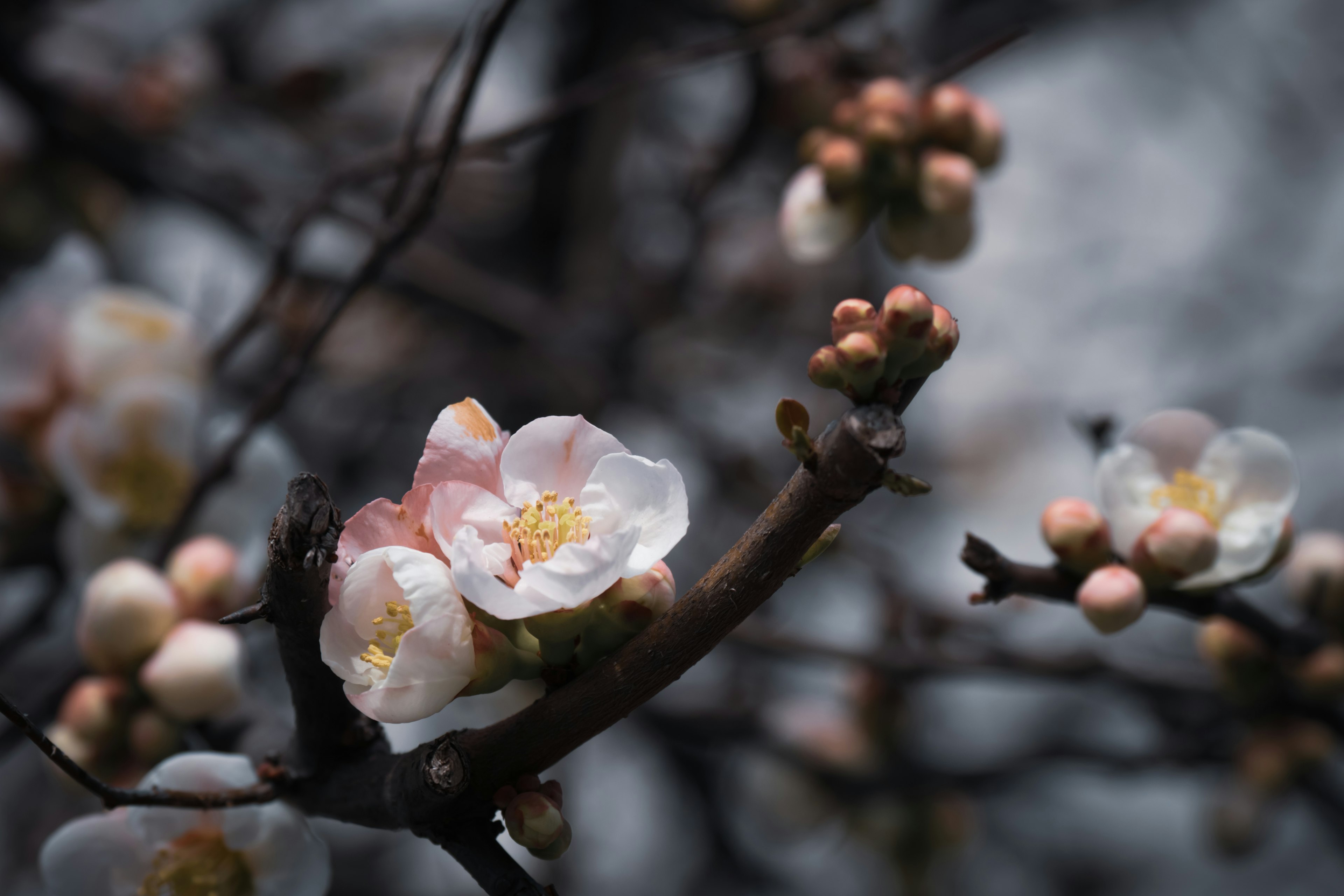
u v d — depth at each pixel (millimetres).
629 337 1329
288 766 707
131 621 788
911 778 1066
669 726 1131
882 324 662
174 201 1236
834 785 1079
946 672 896
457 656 670
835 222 871
